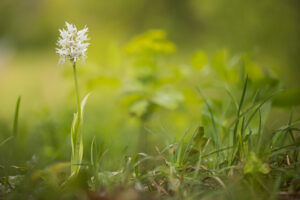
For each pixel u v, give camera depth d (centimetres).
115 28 480
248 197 86
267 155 92
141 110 126
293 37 270
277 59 260
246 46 284
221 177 91
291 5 283
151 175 91
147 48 134
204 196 87
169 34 441
